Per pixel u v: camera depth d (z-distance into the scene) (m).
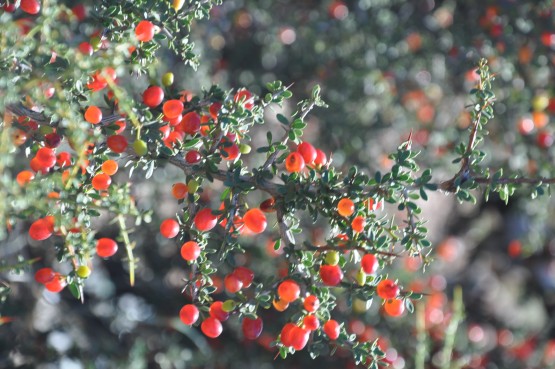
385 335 3.88
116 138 1.76
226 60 4.21
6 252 3.25
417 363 2.71
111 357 3.51
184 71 3.75
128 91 3.38
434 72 4.02
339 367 3.84
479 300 5.04
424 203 5.28
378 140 4.24
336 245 1.83
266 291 1.84
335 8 3.93
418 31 3.88
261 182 1.85
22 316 3.33
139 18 1.97
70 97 1.77
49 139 1.83
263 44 4.18
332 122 3.98
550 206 4.22
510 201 5.35
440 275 4.91
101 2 2.04
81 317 3.68
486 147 3.99
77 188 1.75
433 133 4.04
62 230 1.71
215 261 3.76
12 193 1.57
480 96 1.91
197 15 2.06
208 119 2.02
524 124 3.56
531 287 5.24
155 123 1.86
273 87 1.97
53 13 1.62
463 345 4.00
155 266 4.06
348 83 3.95
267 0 4.03
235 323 3.84
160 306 3.97
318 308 1.83
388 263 1.85
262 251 3.86
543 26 3.47
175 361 3.60
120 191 1.75
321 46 3.94
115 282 3.95
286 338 1.80
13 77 1.63
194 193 1.90
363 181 1.81
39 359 3.34
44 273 1.79
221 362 3.74
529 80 3.67
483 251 5.37
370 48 3.85
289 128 1.90
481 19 3.62
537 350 4.27
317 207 1.84
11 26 1.57
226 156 1.88
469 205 5.47
